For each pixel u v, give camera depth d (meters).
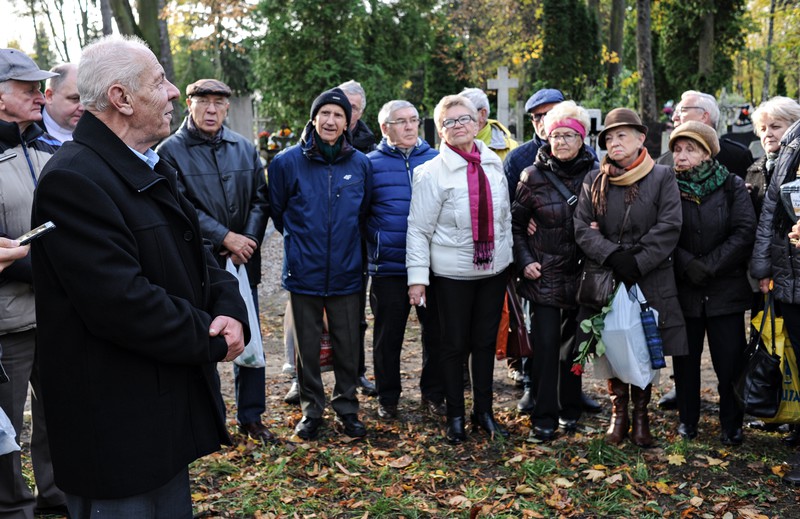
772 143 4.16
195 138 4.22
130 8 12.52
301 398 4.49
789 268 3.75
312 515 3.50
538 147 4.96
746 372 3.96
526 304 5.56
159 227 2.08
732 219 4.08
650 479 3.81
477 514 3.46
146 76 2.04
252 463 4.12
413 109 4.70
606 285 4.01
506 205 4.30
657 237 3.92
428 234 4.29
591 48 22.61
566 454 4.14
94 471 2.00
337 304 4.41
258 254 4.44
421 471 3.97
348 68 14.66
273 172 4.41
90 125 2.03
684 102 4.83
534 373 4.38
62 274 1.91
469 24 27.78
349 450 4.29
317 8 14.38
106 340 1.99
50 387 2.02
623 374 3.99
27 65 3.06
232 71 24.28
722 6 23.34
